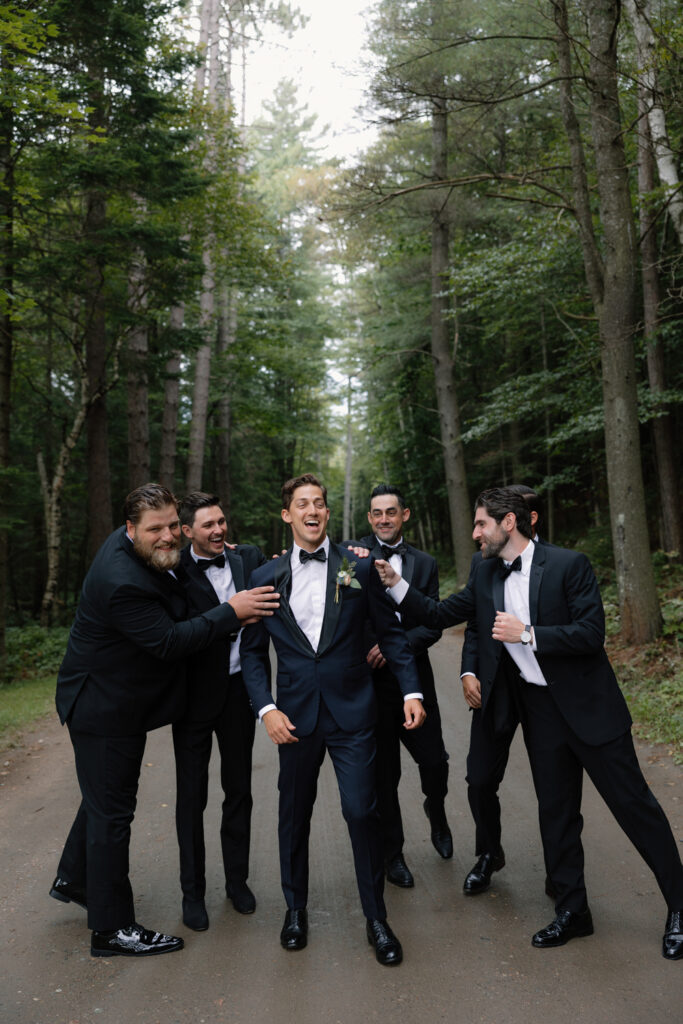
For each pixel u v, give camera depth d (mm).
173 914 3611
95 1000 2895
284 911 3615
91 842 3254
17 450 20719
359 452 40406
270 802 5223
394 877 3836
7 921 3600
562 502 18953
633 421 8797
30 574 27688
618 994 2785
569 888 3211
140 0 12305
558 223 12180
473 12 10086
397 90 9492
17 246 11562
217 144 18109
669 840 3143
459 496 18156
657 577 12188
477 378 24047
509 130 14281
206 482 29891
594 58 8656
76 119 10172
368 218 15625
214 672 3602
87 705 3285
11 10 8555
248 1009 2799
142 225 12719
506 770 5750
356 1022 2688
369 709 3328
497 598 3469
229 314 24703
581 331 13852
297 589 3412
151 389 18484
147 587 3205
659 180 11719
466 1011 2723
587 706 3213
